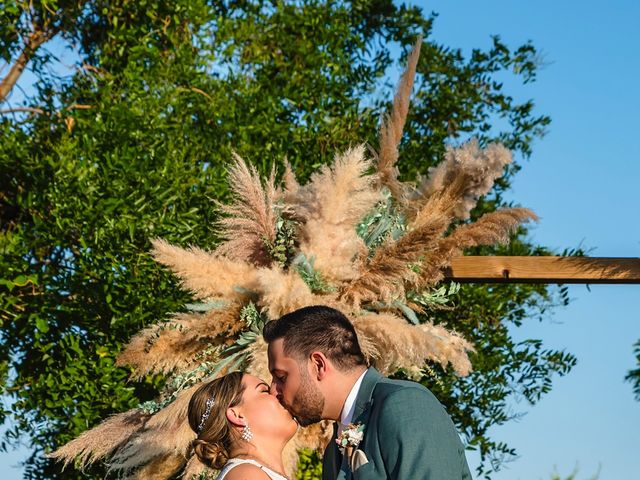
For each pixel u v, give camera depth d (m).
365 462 2.72
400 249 4.09
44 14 7.73
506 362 7.92
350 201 4.14
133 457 4.42
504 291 8.05
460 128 8.82
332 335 2.94
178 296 6.71
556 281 5.51
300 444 4.18
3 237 6.94
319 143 7.80
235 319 4.21
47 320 6.84
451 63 8.98
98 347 6.66
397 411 2.71
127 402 6.57
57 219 6.71
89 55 8.30
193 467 4.09
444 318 7.80
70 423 6.64
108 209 6.70
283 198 4.44
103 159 7.12
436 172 4.44
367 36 9.10
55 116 7.60
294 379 2.92
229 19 8.23
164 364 4.29
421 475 2.60
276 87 8.16
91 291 6.77
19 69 8.01
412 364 4.39
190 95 7.60
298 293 3.97
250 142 7.61
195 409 3.18
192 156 7.32
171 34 7.82
